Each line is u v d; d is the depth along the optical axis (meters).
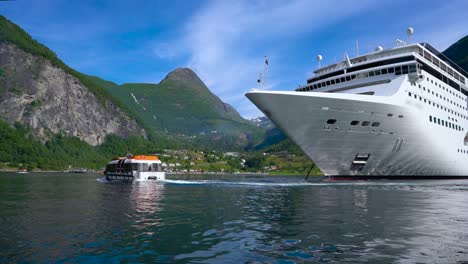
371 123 43.78
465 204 25.83
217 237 14.45
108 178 69.62
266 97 39.19
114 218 19.06
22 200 28.66
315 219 19.02
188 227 16.59
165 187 47.91
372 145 45.97
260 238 14.29
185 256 11.70
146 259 11.33
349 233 15.23
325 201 28.09
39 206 24.30
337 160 46.81
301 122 41.53
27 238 13.82
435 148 51.16
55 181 70.06
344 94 41.28
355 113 42.09
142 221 18.16
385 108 43.12
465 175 60.38
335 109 41.06
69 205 25.03
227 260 11.28
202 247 12.84
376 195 33.09
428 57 52.72
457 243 13.45
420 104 47.59
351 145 45.19
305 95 39.34
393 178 52.94
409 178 54.41
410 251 12.33
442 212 21.67
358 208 23.53
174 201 28.48
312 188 43.53
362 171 49.78
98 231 15.38
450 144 54.75
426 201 27.80
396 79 46.12
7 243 12.99
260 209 23.22
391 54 51.94
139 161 61.00
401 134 46.50
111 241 13.56
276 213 21.33
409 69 45.41
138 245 13.02
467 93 63.66
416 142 48.38
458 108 58.38
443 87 54.41
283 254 11.97
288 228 16.38
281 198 30.98
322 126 42.28
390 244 13.28
